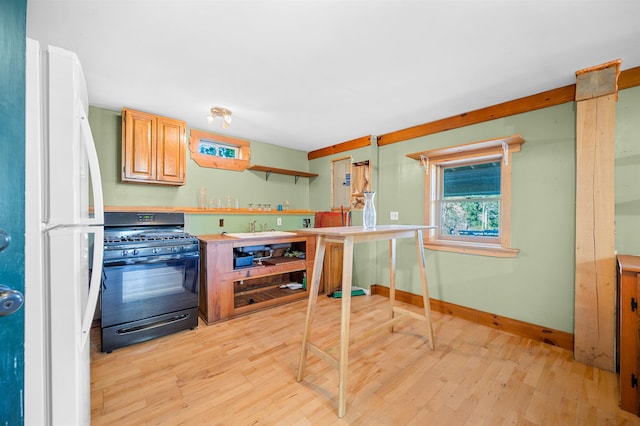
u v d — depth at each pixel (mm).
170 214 2914
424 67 1900
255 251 3516
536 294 2377
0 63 605
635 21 1406
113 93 2312
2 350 619
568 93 2191
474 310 2758
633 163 1901
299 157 4406
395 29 1488
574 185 2195
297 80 2092
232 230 3500
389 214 3549
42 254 847
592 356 1962
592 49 1686
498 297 2600
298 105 2590
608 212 1926
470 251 2764
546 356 2096
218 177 3477
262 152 3926
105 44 1620
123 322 2180
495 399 1611
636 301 1514
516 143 2447
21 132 637
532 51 1706
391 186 3531
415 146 3281
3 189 607
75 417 907
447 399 1613
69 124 906
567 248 2230
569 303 2213
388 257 3590
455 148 2635
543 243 2346
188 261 2518
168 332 2402
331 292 3719
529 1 1273
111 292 2127
